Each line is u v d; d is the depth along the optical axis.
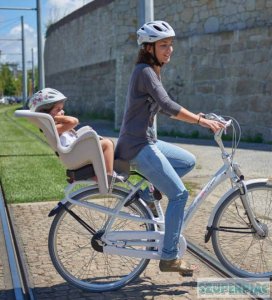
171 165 3.75
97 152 3.59
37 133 18.22
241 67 14.38
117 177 3.71
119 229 3.96
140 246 3.89
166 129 17.03
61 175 8.84
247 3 14.45
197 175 8.73
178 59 16.55
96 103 31.97
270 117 13.55
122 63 19.17
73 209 3.95
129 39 19.12
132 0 19.00
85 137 3.55
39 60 19.61
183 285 4.01
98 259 4.38
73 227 4.14
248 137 14.18
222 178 3.97
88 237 4.32
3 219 5.92
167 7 17.36
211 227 4.05
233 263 4.22
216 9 15.46
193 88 16.08
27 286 3.99
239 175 4.00
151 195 3.88
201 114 3.80
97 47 31.55
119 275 4.11
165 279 4.12
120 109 19.36
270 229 4.23
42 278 4.17
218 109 15.22
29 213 6.16
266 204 4.13
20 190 7.50
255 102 13.99
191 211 3.88
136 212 3.86
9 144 14.38
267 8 13.92
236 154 11.01
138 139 3.63
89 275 4.11
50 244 3.90
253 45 13.99
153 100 3.58
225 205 4.02
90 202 3.82
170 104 3.49
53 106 3.72
